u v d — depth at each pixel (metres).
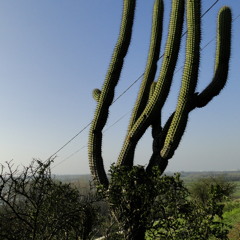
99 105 7.57
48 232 4.71
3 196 4.19
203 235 4.54
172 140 6.59
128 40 7.85
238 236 12.19
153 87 7.63
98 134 7.50
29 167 4.32
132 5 7.98
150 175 5.12
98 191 5.09
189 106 6.68
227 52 7.42
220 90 7.22
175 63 7.04
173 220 4.71
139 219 4.91
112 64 7.71
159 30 7.97
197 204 4.70
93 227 5.08
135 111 7.55
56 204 4.68
